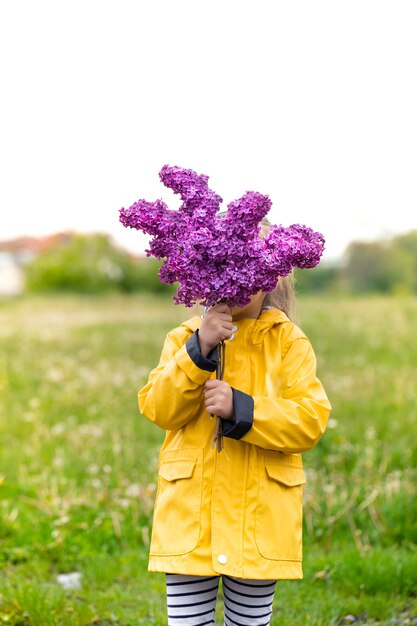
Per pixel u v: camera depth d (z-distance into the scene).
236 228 3.02
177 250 3.10
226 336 3.14
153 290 29.36
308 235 3.17
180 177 3.23
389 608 4.54
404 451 7.02
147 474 6.52
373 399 8.75
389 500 5.81
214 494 3.18
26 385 10.45
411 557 5.02
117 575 5.15
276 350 3.33
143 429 8.14
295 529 3.24
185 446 3.28
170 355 3.44
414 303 18.58
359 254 25.14
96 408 9.03
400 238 25.20
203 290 2.99
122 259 30.00
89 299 25.19
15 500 6.31
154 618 4.40
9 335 15.52
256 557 3.12
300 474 3.31
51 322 17.95
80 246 30.27
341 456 6.89
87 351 12.96
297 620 4.36
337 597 4.66
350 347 12.32
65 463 6.95
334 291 24.92
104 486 6.34
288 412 3.16
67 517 5.76
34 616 4.35
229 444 3.21
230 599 3.25
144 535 5.59
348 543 5.47
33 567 5.20
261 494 3.18
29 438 8.03
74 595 4.69
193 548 3.14
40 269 29.44
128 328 16.20
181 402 3.20
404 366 10.59
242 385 3.29
